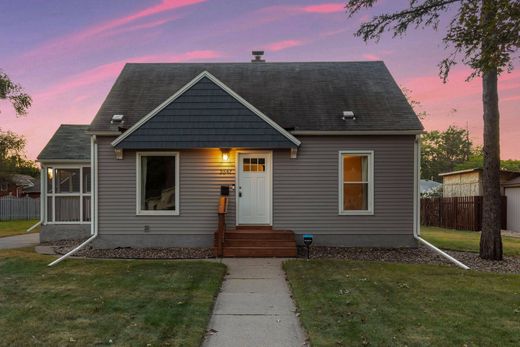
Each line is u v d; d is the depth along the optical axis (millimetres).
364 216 11117
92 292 6359
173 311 5387
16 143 23109
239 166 11211
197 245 11031
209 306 5680
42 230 13812
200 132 10602
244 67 14383
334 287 6652
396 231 11094
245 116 10680
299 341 4512
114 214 11062
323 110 11812
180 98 10711
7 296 6176
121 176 11055
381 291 6426
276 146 10602
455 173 24562
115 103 12172
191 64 14539
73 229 13852
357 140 11141
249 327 4977
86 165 13945
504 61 6781
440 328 4738
